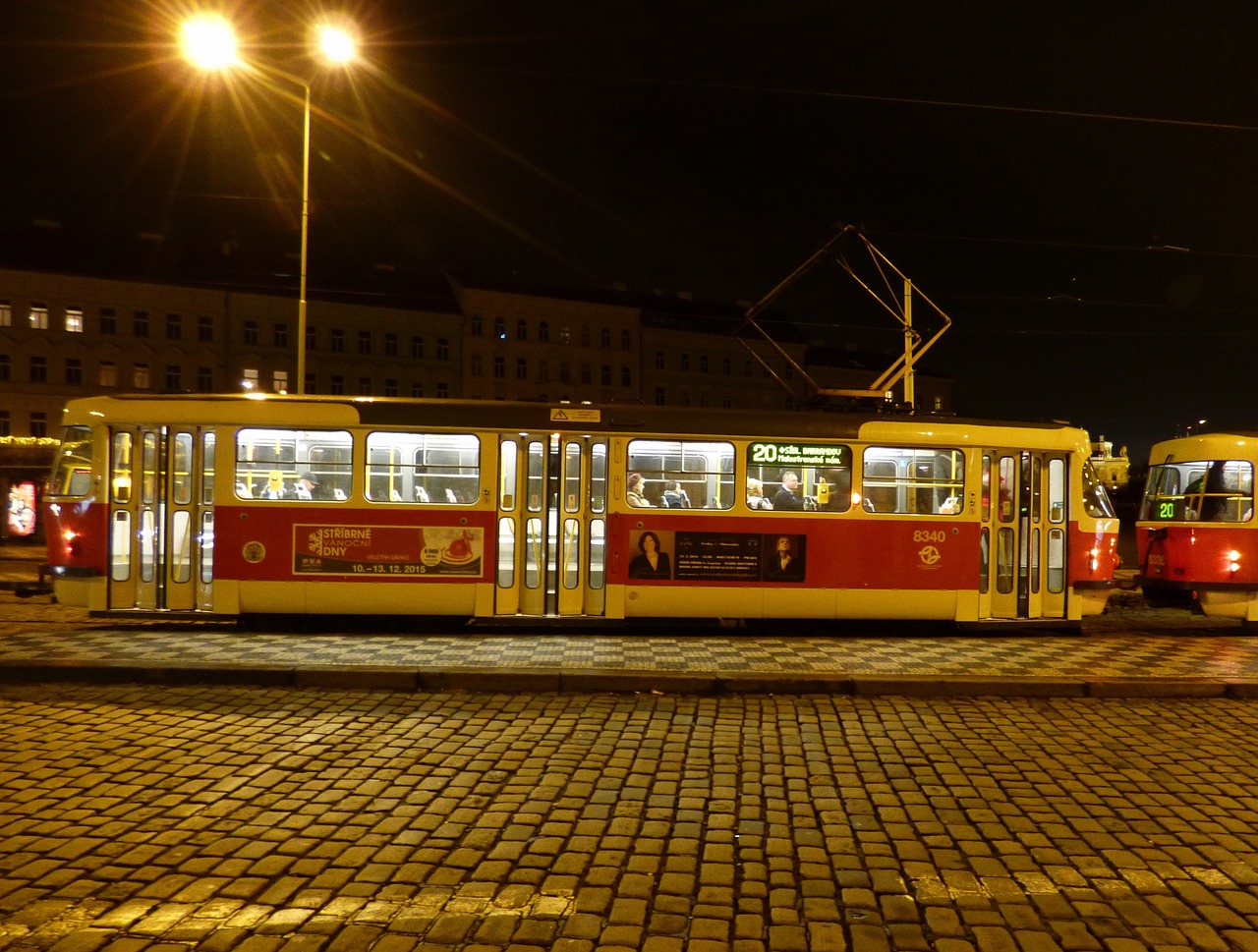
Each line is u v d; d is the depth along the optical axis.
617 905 3.74
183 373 46.53
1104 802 5.21
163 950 3.29
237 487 10.77
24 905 3.64
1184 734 6.79
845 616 11.22
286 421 10.80
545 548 10.98
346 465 10.86
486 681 7.96
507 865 4.16
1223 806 5.15
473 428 10.96
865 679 8.05
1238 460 12.59
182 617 10.64
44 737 6.20
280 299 48.69
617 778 5.53
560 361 56.91
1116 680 8.16
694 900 3.83
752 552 11.09
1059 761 6.04
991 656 9.57
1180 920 3.70
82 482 10.71
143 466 10.76
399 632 11.04
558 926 3.54
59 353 44.03
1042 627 11.58
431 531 10.87
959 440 11.45
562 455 11.03
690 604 11.05
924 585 11.31
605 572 10.99
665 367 60.38
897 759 6.04
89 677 7.96
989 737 6.65
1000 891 3.97
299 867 4.09
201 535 10.78
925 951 3.42
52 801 4.92
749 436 11.16
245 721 6.71
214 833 4.49
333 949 3.32
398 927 3.51
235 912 3.62
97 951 3.27
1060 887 4.01
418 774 5.52
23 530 35.59
